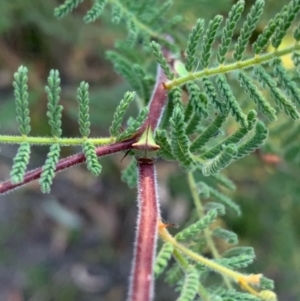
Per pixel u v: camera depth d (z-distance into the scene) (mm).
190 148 215
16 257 730
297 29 191
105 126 535
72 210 737
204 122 273
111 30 490
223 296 205
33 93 579
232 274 206
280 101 196
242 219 521
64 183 737
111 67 604
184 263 204
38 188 733
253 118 193
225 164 182
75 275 735
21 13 551
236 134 198
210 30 210
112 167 662
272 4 377
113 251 740
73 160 201
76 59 636
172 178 503
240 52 205
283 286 564
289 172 441
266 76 200
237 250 259
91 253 742
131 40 320
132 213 734
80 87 199
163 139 204
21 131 199
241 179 512
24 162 193
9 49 606
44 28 561
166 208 623
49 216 737
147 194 191
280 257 532
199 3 383
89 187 732
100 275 737
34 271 729
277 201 513
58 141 201
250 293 208
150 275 173
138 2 327
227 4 382
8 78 619
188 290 191
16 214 732
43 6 551
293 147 370
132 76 308
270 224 521
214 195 309
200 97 218
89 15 282
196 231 212
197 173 347
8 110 546
